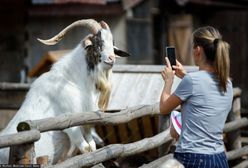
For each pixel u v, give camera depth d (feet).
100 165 19.83
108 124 20.40
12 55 55.93
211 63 16.12
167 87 16.63
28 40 56.08
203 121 15.80
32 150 16.94
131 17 59.11
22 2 55.57
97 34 20.98
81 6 54.80
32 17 56.13
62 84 21.34
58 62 21.98
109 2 55.42
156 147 24.00
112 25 57.47
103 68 20.98
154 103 24.54
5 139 15.87
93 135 26.08
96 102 21.56
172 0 65.10
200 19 72.79
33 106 21.33
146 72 28.40
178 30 66.44
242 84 75.92
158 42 67.36
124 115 21.24
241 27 76.38
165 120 24.25
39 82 21.77
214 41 15.92
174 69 17.38
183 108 16.10
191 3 64.59
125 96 27.04
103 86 21.12
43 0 55.16
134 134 27.27
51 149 21.33
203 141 15.76
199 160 15.65
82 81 21.42
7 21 55.83
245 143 33.12
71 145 21.59
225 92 16.06
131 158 26.91
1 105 35.65
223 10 73.67
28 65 55.98
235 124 28.99
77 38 55.16
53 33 56.24
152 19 64.49
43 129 17.48
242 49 76.48
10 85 35.78
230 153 28.04
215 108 15.85
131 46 59.26
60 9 54.90
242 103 72.79
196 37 16.21
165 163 15.85
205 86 15.85
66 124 18.38
